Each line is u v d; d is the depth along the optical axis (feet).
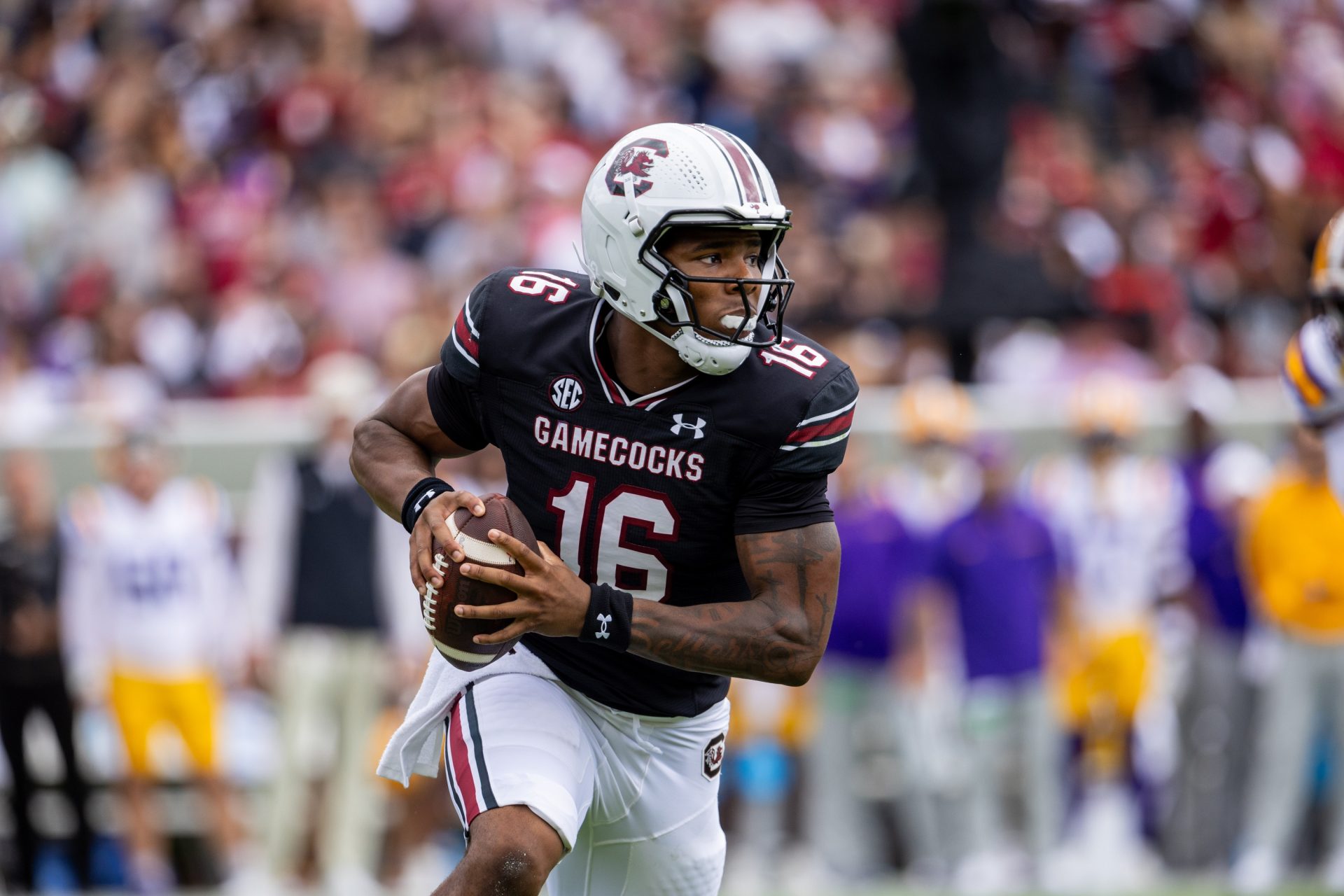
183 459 87.10
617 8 128.06
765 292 35.01
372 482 37.91
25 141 118.11
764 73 123.03
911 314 101.04
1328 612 75.56
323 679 74.95
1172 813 79.25
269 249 104.17
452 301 96.43
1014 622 76.38
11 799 75.82
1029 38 125.39
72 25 127.13
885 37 128.88
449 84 119.55
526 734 36.29
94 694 81.30
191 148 114.62
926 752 76.64
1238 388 104.94
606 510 36.22
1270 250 115.85
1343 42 140.56
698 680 38.14
